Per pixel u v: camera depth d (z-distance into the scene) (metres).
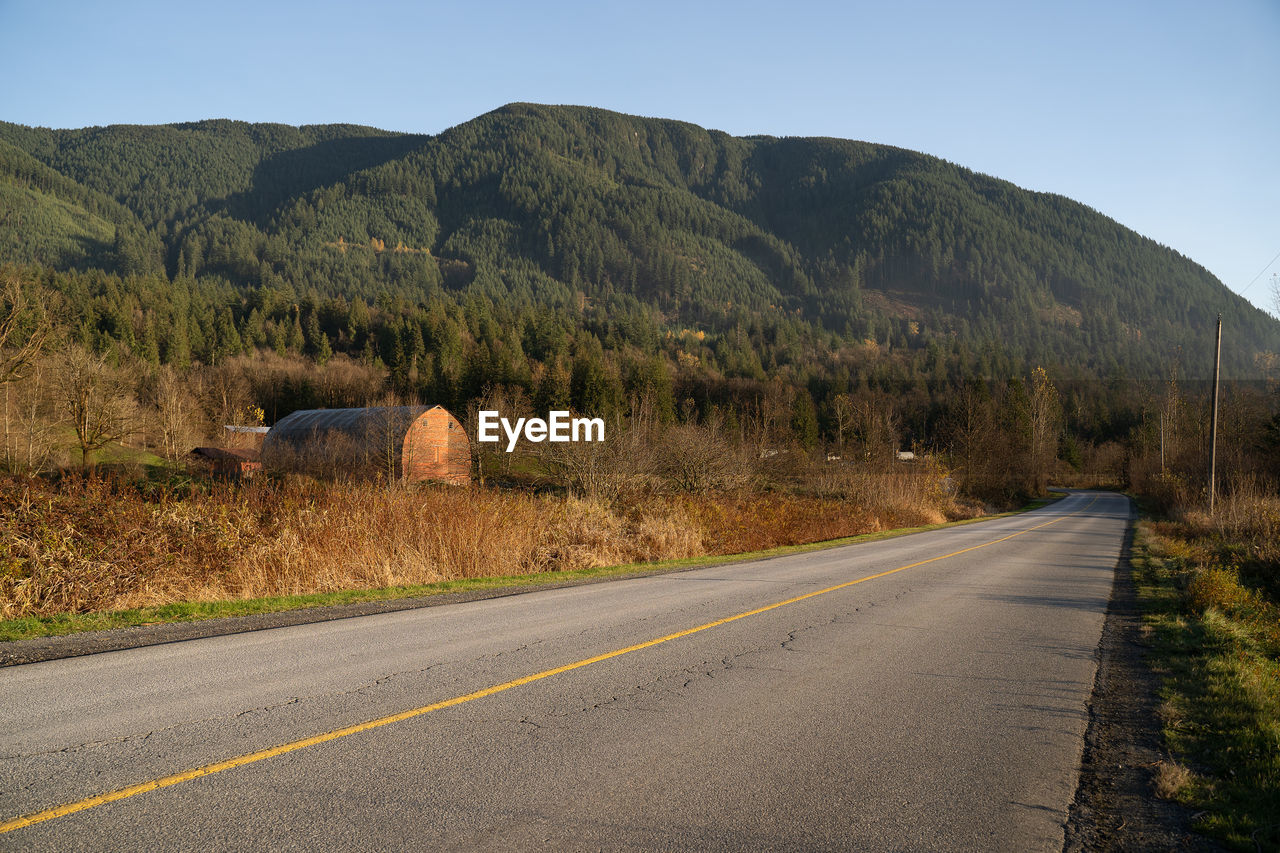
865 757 4.64
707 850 3.38
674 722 5.17
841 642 7.95
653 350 178.12
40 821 3.46
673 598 10.77
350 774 4.09
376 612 9.30
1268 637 8.38
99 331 95.88
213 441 64.50
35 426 37.06
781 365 189.75
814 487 40.06
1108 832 3.77
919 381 152.88
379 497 15.08
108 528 10.29
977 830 3.73
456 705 5.38
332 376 103.19
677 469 31.73
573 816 3.69
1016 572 15.43
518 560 15.12
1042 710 5.78
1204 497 33.34
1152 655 7.92
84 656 6.64
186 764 4.16
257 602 9.97
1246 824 3.84
